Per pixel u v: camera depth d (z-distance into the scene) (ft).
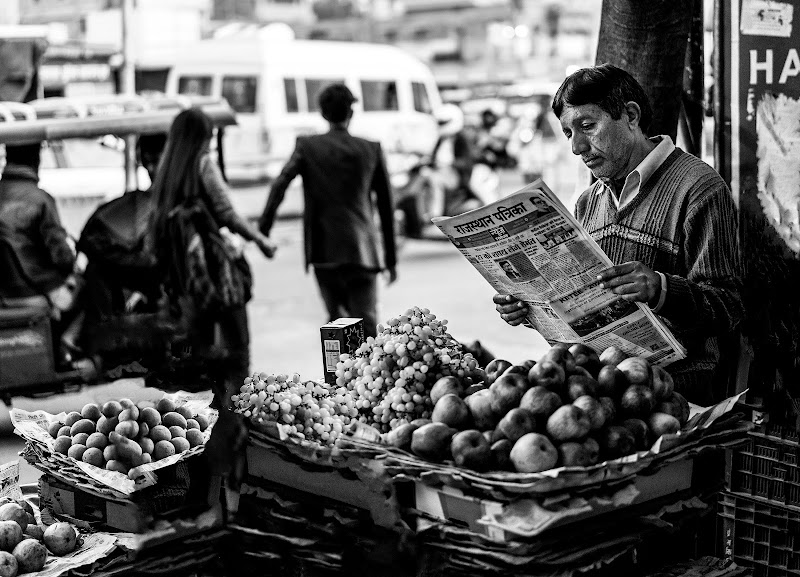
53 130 18.28
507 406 7.59
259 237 18.61
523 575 6.98
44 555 7.70
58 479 8.68
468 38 104.68
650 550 8.32
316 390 8.60
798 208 10.55
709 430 7.85
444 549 7.29
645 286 7.96
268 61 45.01
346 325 9.61
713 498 8.18
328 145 19.69
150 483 8.27
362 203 19.94
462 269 39.83
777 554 9.70
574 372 7.83
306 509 8.19
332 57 47.88
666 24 10.88
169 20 51.83
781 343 10.51
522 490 6.89
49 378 17.61
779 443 9.62
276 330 29.40
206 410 9.86
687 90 12.38
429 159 43.68
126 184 24.48
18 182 17.84
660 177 8.94
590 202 9.71
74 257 17.90
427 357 8.36
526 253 8.10
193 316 17.35
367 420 8.54
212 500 8.36
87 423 8.95
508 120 64.59
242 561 8.44
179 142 17.81
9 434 18.53
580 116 8.76
